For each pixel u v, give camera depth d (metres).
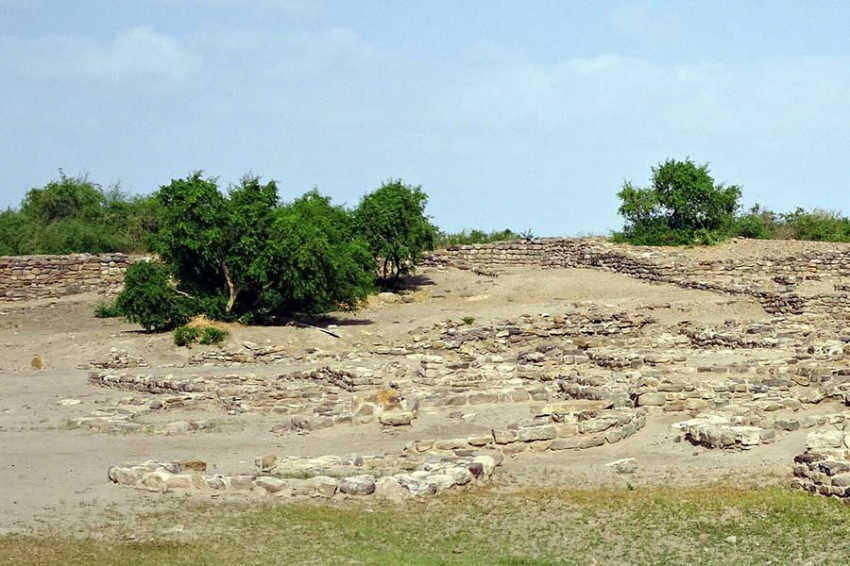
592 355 42.72
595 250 69.12
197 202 52.72
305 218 56.53
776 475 25.81
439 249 73.06
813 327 49.47
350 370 40.59
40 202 83.62
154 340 51.31
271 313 55.81
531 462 28.59
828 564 20.22
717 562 20.64
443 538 22.38
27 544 21.53
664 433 30.59
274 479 25.73
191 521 23.28
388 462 27.69
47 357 50.12
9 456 30.05
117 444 31.92
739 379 35.59
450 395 35.38
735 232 73.19
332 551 21.41
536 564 20.73
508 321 53.59
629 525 22.86
